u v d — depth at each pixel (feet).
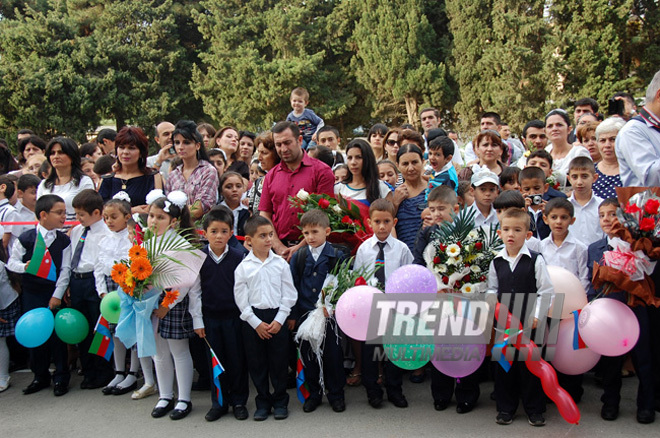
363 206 15.67
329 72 72.59
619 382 12.21
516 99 58.29
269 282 13.12
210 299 13.32
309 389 13.47
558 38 57.72
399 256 14.16
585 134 18.99
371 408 13.38
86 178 18.35
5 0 80.18
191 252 13.16
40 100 68.85
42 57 69.87
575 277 12.60
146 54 74.43
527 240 13.92
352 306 12.16
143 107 73.15
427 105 66.03
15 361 17.61
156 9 76.48
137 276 12.79
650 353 12.03
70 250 15.75
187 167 17.22
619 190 12.39
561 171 18.29
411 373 15.52
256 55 70.54
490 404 13.38
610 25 55.83
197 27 81.46
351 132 75.51
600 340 11.49
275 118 71.51
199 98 78.54
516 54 58.13
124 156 17.06
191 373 13.67
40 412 13.89
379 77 67.82
